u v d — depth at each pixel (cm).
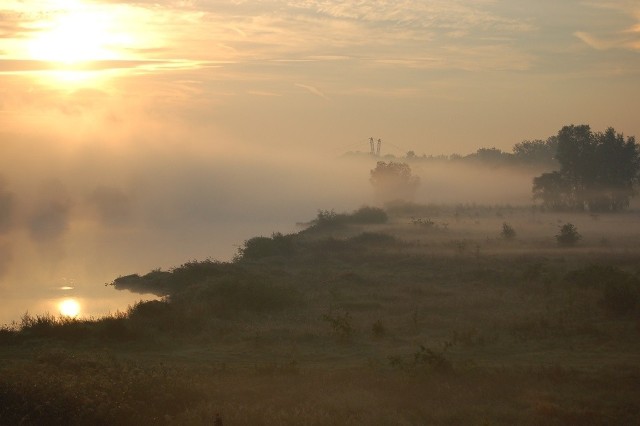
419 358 1639
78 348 2078
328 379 1509
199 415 1189
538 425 1201
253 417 1178
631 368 1622
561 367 1616
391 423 1193
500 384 1466
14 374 1294
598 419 1223
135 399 1245
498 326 2253
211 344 2145
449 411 1280
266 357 1903
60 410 1143
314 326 2386
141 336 2208
